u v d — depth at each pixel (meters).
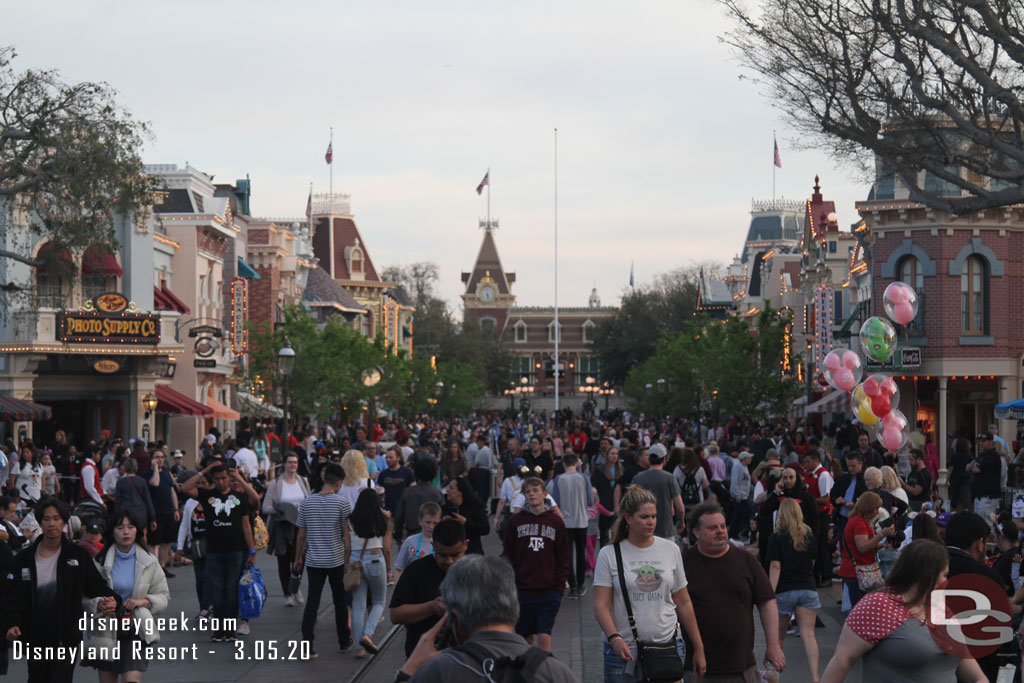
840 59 21.28
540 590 12.28
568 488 19.05
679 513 17.16
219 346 48.31
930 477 23.61
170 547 21.81
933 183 38.34
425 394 78.25
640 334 123.00
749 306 92.56
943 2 20.36
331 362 52.44
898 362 38.22
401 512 15.93
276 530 18.31
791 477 16.34
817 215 63.12
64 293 39.44
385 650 14.88
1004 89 20.20
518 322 174.88
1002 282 38.56
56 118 26.97
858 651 7.05
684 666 9.24
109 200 28.33
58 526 10.37
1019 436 31.59
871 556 13.62
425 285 133.50
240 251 58.75
